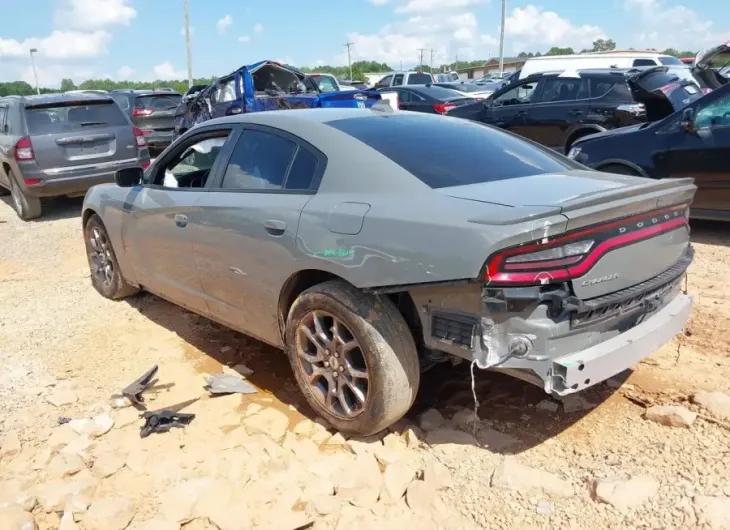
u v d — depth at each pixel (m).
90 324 5.09
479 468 3.09
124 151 9.61
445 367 4.07
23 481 3.06
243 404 3.76
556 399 3.63
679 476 2.90
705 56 11.69
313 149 3.54
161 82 59.91
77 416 3.68
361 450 3.26
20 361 4.44
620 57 18.38
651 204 2.99
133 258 4.96
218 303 4.13
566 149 11.39
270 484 3.00
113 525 2.77
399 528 2.71
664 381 3.74
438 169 3.29
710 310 4.80
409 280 2.88
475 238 2.66
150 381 4.03
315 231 3.27
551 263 2.65
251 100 12.63
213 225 3.92
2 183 10.62
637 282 2.99
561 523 2.70
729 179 6.79
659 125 7.27
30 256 7.43
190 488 2.95
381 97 12.23
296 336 3.48
